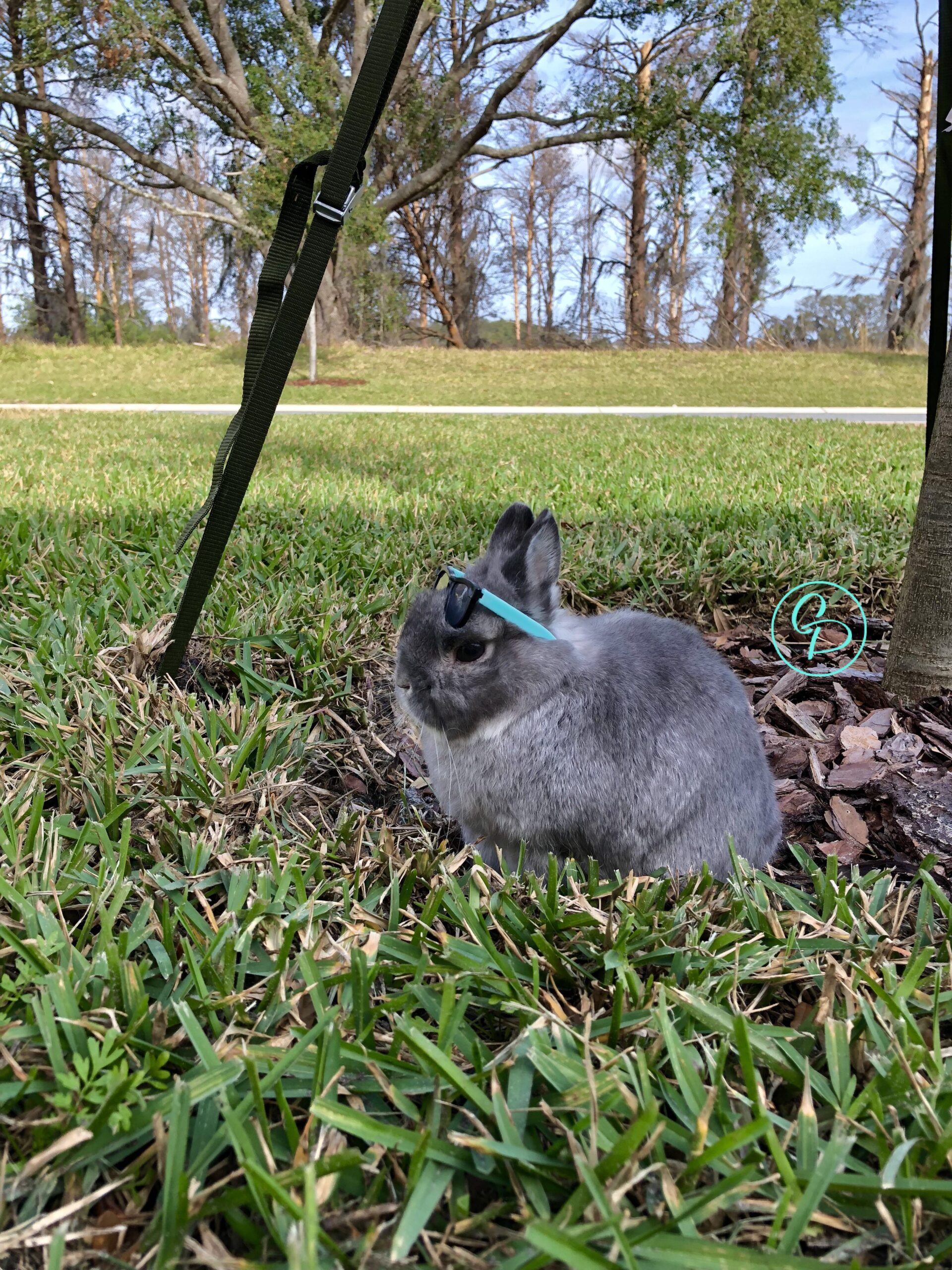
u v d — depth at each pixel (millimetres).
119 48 5641
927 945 511
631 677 583
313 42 6324
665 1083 389
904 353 7664
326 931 479
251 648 879
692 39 6449
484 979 446
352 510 1426
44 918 462
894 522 1403
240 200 6570
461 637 553
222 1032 417
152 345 7828
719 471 1959
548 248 12555
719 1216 347
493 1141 351
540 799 571
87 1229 326
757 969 464
